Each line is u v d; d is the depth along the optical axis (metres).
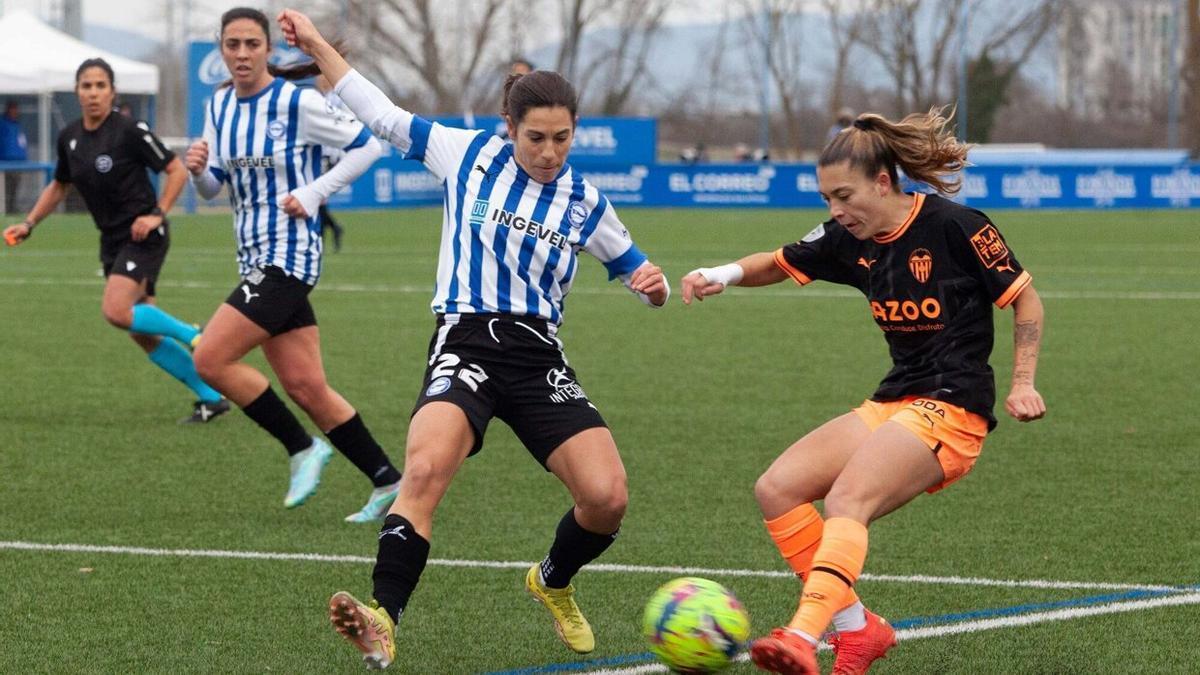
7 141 29.39
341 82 4.95
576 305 16.20
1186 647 4.78
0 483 7.45
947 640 4.88
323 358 11.99
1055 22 52.97
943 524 6.56
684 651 4.06
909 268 4.32
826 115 52.94
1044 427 9.01
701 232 26.70
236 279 18.86
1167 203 33.72
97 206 9.01
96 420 9.30
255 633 4.97
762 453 8.23
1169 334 13.48
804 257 4.62
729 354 12.30
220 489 7.36
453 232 4.76
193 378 9.19
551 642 4.93
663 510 6.86
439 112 50.09
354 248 23.77
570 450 4.59
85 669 4.58
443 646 4.88
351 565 5.90
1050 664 4.62
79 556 6.00
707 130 53.28
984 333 4.33
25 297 16.53
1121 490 7.26
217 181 7.03
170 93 53.34
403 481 4.41
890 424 4.24
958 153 4.41
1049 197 34.06
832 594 3.99
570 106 4.59
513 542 6.28
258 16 6.92
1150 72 54.44
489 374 4.61
